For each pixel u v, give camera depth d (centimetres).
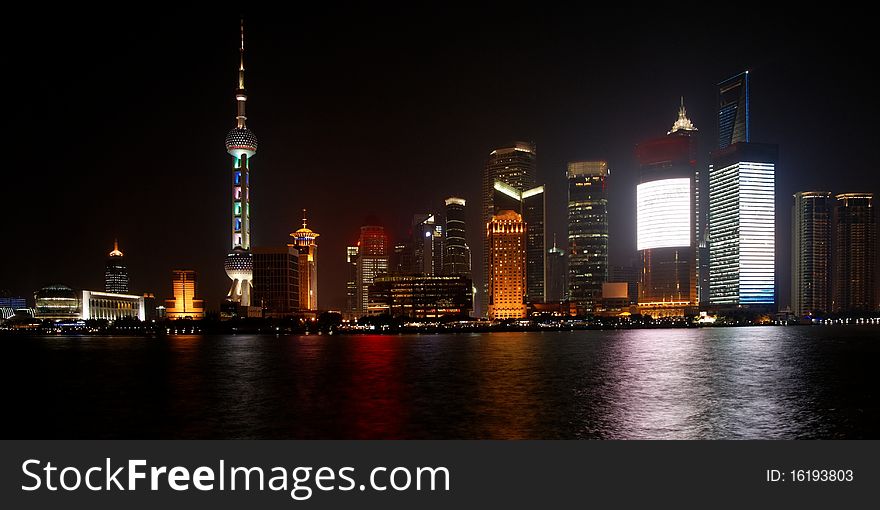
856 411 9050
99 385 13062
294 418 8719
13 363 19588
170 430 7988
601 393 11019
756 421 8294
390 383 12900
